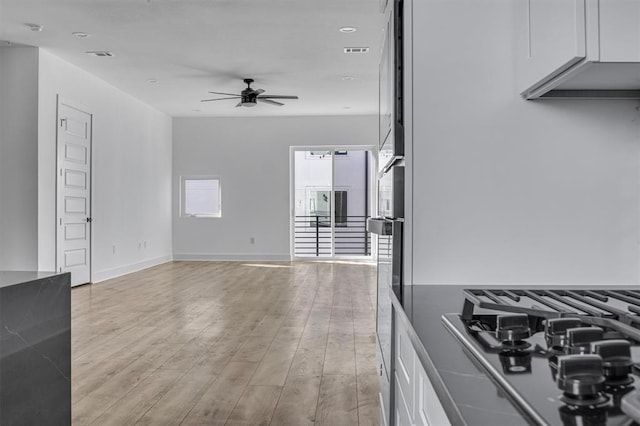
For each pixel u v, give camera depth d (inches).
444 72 58.0
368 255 421.7
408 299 48.9
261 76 297.4
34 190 242.2
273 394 115.6
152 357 144.7
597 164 57.4
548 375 24.0
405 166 58.1
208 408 107.4
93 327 181.3
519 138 57.7
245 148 422.9
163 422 100.3
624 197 57.4
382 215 72.2
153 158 386.6
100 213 303.6
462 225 58.0
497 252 57.9
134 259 352.2
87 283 289.4
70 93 270.4
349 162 421.7
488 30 57.8
